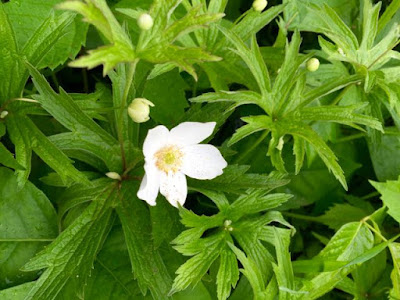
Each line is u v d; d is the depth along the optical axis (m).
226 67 0.35
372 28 0.35
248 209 0.32
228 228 0.32
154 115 0.35
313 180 0.38
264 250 0.33
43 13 0.35
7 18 0.30
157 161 0.31
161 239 0.31
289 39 0.42
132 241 0.31
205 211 0.36
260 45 0.42
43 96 0.30
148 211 0.31
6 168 0.32
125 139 0.32
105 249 0.33
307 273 0.35
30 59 0.31
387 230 0.39
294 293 0.33
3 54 0.31
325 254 0.35
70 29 0.34
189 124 0.30
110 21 0.26
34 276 0.32
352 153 0.40
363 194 0.40
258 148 0.37
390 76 0.35
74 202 0.31
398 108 0.34
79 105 0.31
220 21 0.35
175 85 0.36
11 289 0.30
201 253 0.31
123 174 0.32
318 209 0.39
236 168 0.32
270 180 0.32
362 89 0.36
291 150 0.38
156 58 0.27
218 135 0.39
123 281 0.33
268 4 0.42
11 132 0.31
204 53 0.27
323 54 0.36
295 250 0.38
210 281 0.33
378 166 0.39
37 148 0.30
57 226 0.32
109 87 0.37
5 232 0.31
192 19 0.27
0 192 0.31
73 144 0.31
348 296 0.38
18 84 0.31
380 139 0.36
